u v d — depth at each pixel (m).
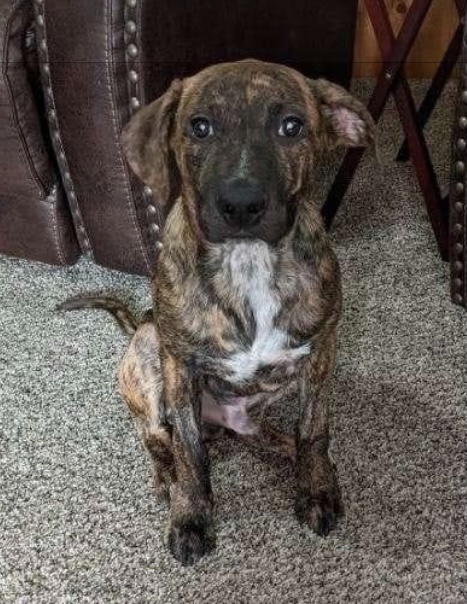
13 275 0.77
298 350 0.50
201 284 0.48
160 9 0.61
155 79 0.63
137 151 0.48
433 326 0.68
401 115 0.77
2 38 0.64
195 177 0.47
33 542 0.50
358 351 0.65
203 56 0.69
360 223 0.83
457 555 0.48
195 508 0.50
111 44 0.61
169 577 0.48
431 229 0.82
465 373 0.63
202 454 0.51
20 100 0.66
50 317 0.71
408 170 0.93
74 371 0.65
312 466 0.51
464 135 0.62
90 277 0.77
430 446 0.56
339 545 0.49
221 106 0.45
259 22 0.77
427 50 1.16
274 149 0.45
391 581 0.47
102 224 0.72
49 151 0.71
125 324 0.65
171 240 0.50
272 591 0.47
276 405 0.61
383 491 0.53
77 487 0.54
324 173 0.94
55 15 0.61
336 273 0.51
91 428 0.59
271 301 0.48
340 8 0.94
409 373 0.63
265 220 0.44
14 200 0.73
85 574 0.48
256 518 0.51
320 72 0.96
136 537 0.50
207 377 0.53
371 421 0.58
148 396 0.54
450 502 0.52
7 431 0.59
